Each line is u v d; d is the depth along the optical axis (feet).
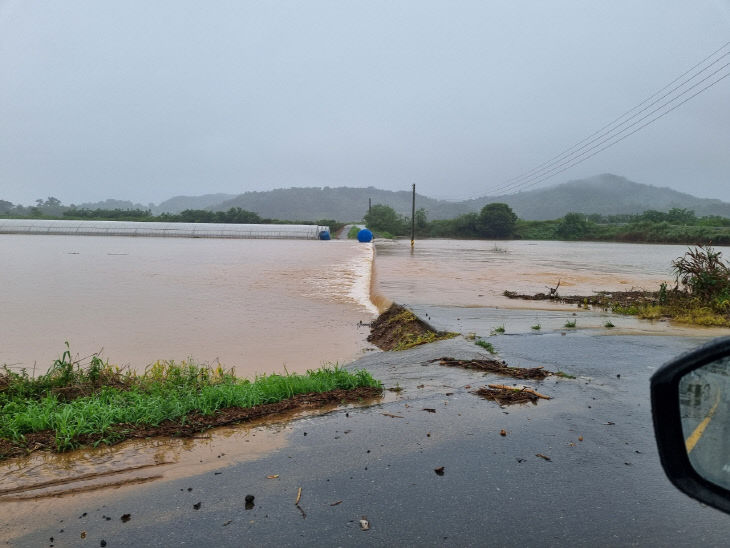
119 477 12.32
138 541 9.68
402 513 10.66
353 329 39.04
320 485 11.91
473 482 11.96
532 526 10.14
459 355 24.71
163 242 171.42
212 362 28.91
